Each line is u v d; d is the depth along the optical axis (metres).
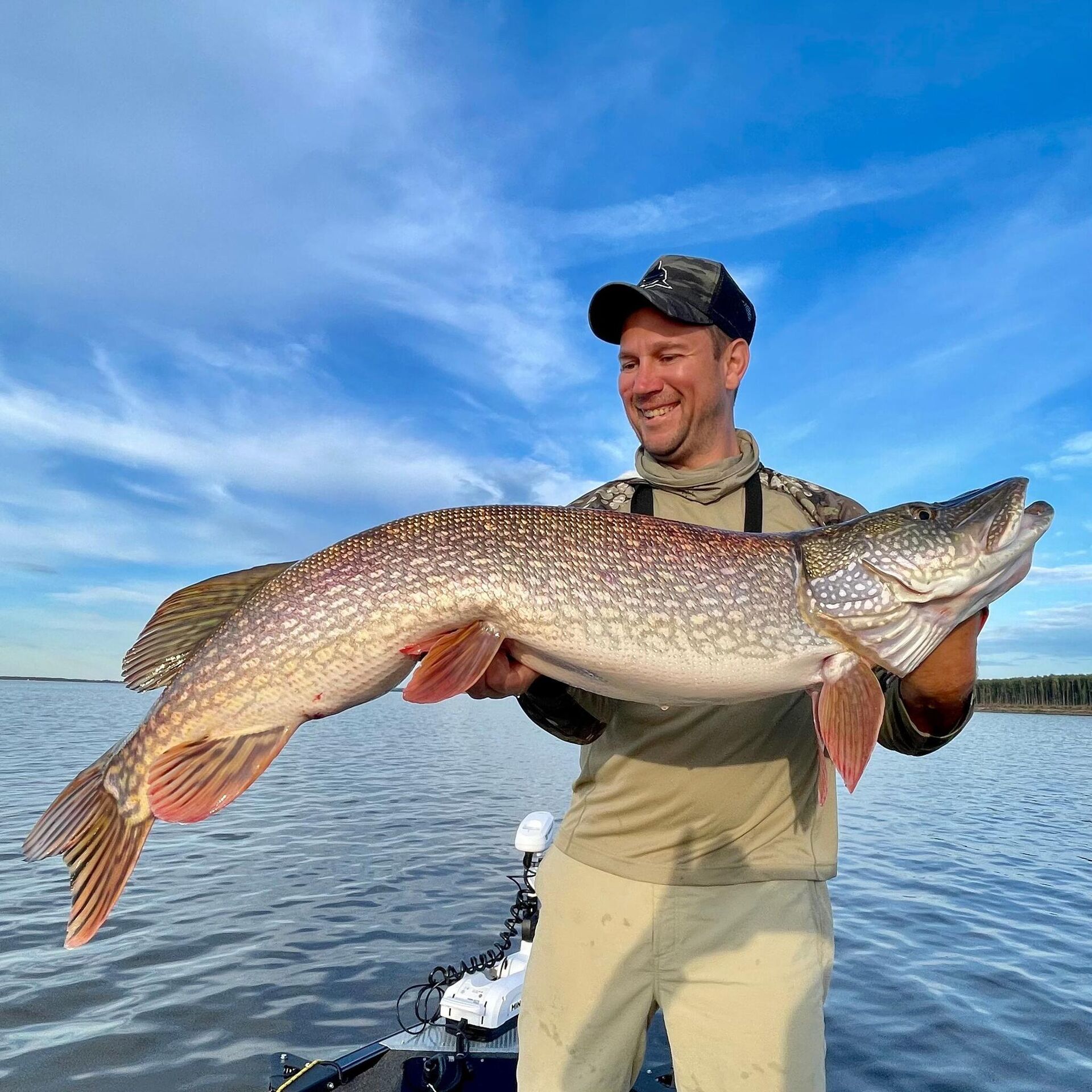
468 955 2.30
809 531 0.96
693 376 0.98
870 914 2.94
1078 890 3.34
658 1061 1.54
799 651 0.91
